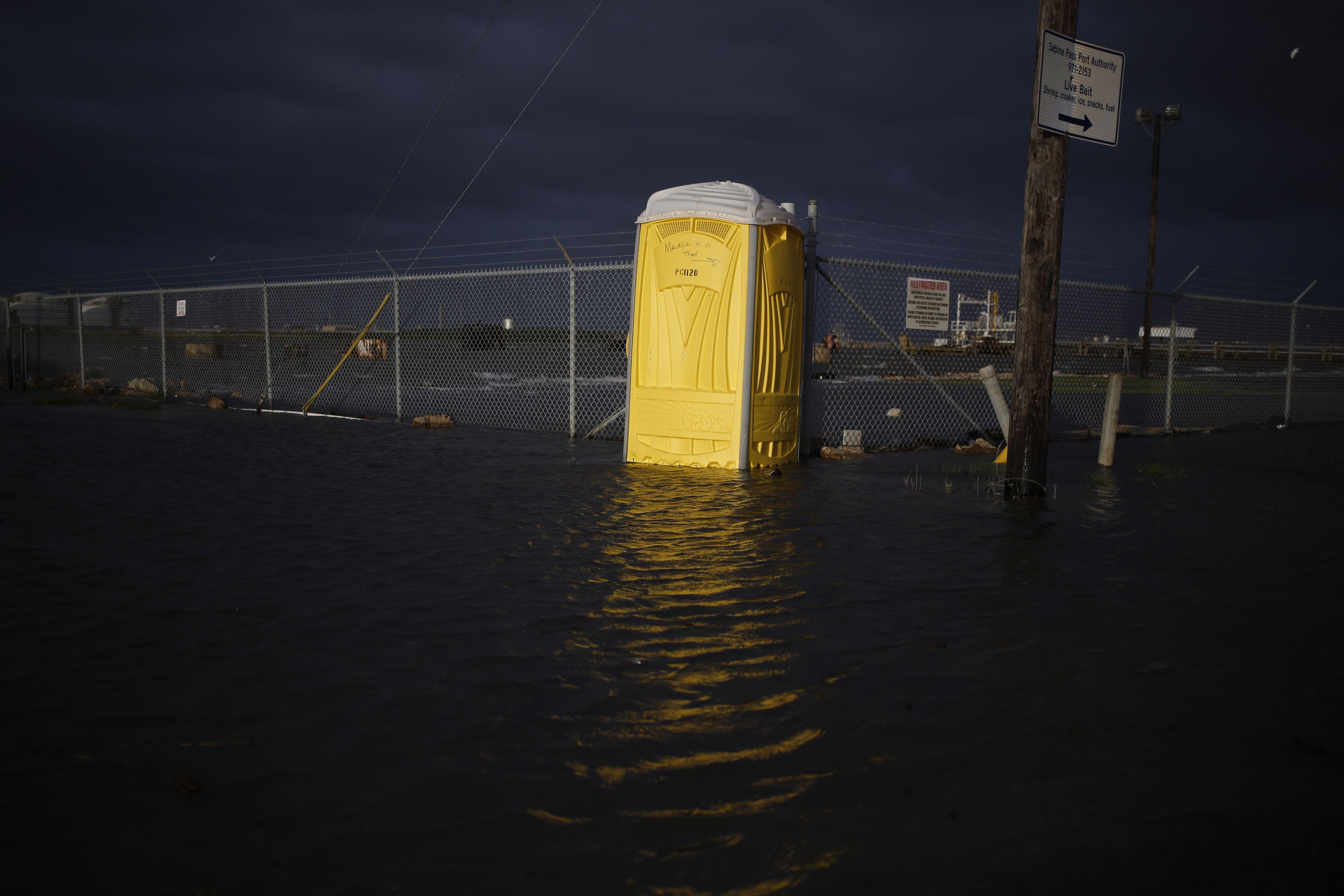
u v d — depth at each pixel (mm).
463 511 6250
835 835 2174
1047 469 8641
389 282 12852
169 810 2266
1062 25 6727
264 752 2596
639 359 8883
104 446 9688
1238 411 17750
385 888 1940
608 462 8945
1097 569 4805
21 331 19062
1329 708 2984
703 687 3107
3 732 2709
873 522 6047
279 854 2070
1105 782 2459
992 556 5090
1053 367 7082
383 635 3613
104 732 2711
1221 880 2002
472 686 3100
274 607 3963
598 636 3631
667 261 8703
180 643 3500
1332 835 2197
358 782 2418
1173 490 7699
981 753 2627
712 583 4426
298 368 21047
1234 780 2475
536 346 16469
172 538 5301
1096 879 2002
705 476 8148
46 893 1915
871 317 10078
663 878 1986
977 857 2084
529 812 2268
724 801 2330
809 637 3637
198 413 14227
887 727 2795
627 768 2510
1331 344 15789
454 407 15562
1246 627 3840
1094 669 3322
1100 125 7023
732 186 8719
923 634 3701
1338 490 7738
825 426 13383
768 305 8633
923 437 12016
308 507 6340
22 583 4305
